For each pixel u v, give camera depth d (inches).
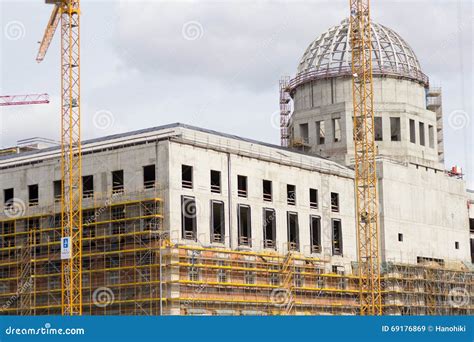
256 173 7396.7
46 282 7062.0
